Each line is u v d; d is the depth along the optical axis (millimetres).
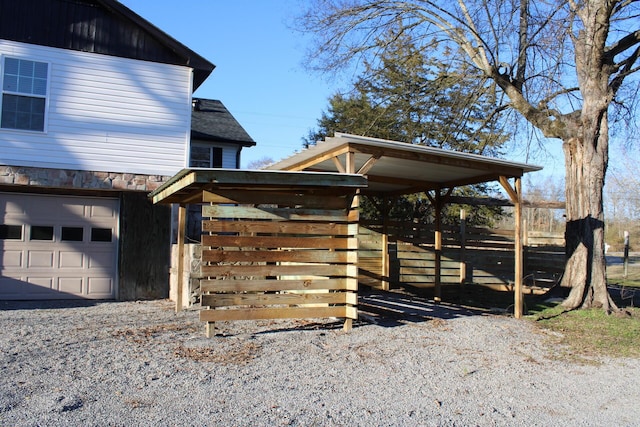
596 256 10914
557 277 13906
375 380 5707
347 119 20078
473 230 14414
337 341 7328
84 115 11414
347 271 8016
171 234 12117
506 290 14711
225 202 7531
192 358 6129
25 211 11258
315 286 7852
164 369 5660
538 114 12055
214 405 4695
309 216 7918
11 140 10789
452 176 11203
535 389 5766
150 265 11859
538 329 8938
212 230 7426
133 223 11805
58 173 11125
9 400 4543
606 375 6453
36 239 11320
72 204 11602
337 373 5863
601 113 11086
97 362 5832
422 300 12297
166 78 12211
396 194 13273
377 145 8281
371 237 13547
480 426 4609
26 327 7707
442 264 13969
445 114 17375
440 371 6211
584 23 11102
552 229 39469
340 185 7574
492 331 8516
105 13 11734
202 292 7301
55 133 11148
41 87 11102
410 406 4984
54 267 11422
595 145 11133
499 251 14734
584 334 8695
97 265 11719
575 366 6824
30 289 11234
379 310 10125
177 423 4258
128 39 11891
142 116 11922
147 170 11906
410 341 7555
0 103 10742
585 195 11102
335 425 4426
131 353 6254
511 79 12961
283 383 5418
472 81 14836
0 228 11062
